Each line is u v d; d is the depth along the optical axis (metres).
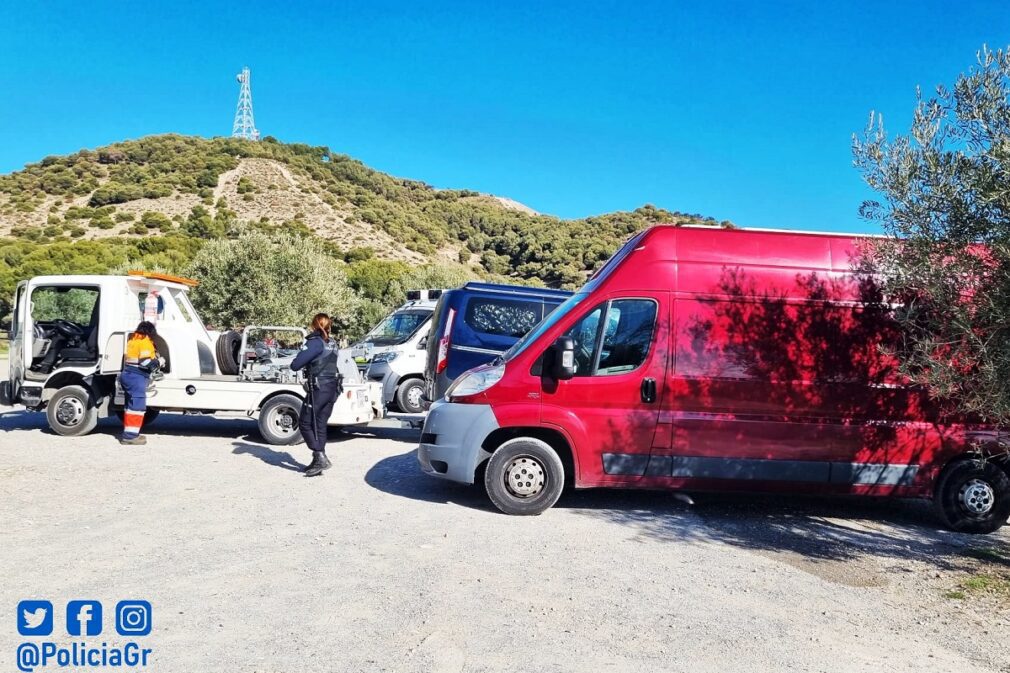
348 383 10.57
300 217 97.50
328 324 8.30
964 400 5.16
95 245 64.38
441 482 8.09
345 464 9.02
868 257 6.20
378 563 5.14
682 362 6.87
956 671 3.87
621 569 5.29
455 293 10.57
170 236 77.00
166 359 10.62
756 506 7.73
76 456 8.90
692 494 8.14
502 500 6.74
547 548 5.72
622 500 7.69
